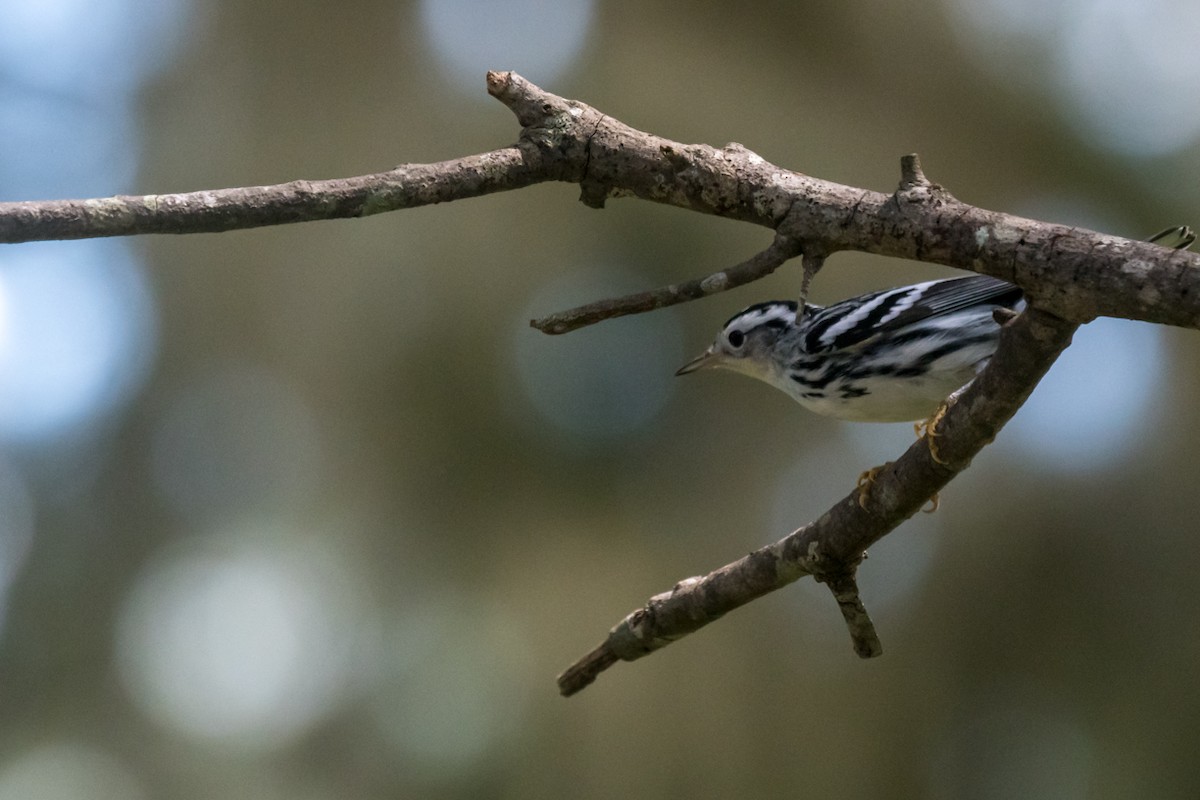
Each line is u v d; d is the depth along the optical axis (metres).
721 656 10.63
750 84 10.48
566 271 10.52
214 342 11.00
